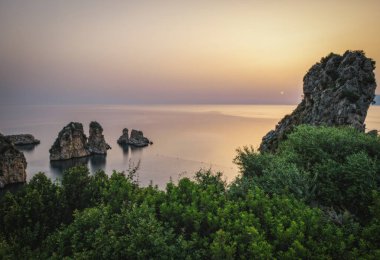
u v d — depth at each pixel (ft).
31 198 46.93
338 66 114.93
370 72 106.22
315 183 48.67
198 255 32.01
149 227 33.47
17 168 301.43
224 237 32.04
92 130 509.35
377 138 58.13
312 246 31.37
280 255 30.17
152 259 31.19
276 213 38.88
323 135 59.06
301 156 57.52
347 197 45.91
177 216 39.29
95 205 49.80
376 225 33.30
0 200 48.65
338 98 101.91
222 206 42.16
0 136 304.50
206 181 54.19
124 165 440.04
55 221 47.11
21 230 42.63
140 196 46.44
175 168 419.33
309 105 118.11
